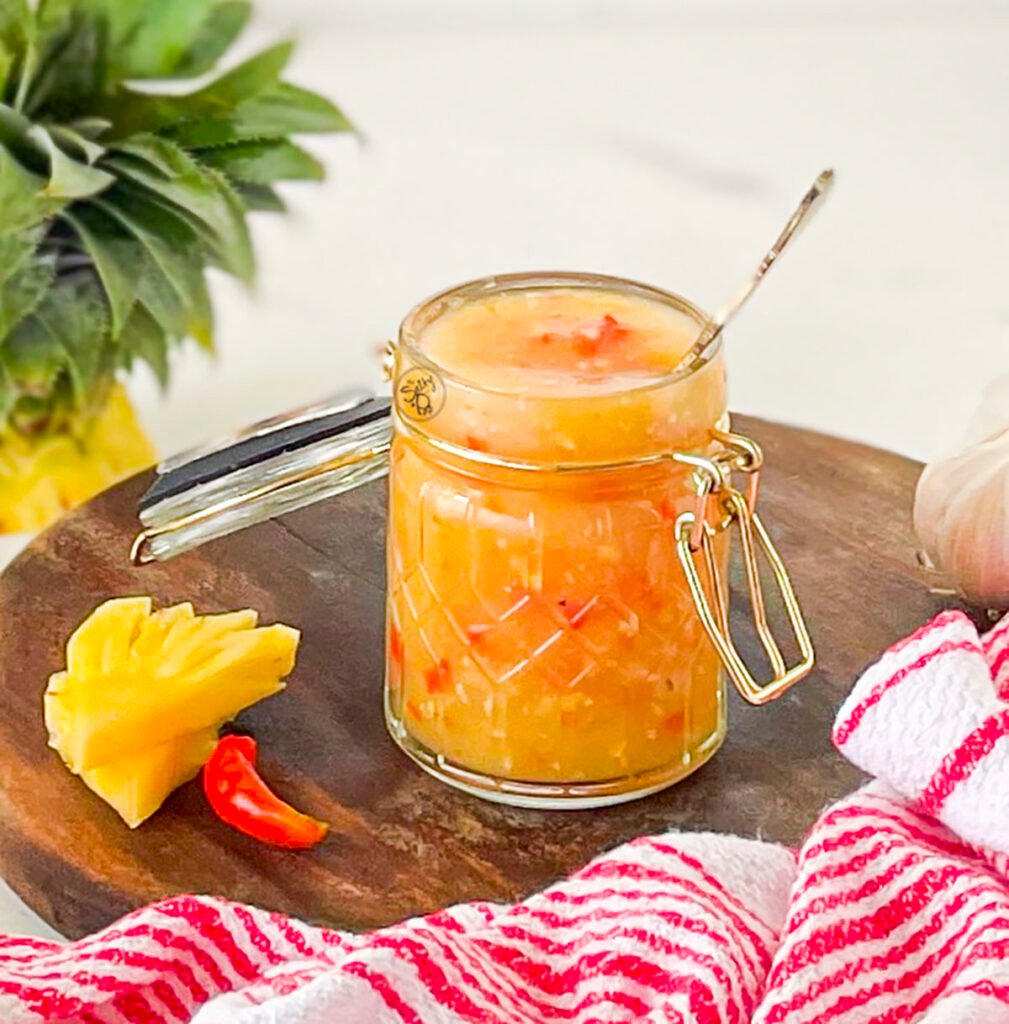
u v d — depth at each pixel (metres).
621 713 0.66
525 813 0.66
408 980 0.59
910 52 1.49
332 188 1.25
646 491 0.64
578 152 1.32
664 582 0.65
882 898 0.61
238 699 0.67
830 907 0.60
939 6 1.52
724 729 0.68
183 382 1.00
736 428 0.82
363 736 0.69
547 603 0.65
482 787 0.66
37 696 0.70
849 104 1.39
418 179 1.27
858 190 1.26
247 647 0.67
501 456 0.64
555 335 0.66
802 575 0.75
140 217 0.87
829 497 0.78
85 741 0.65
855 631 0.73
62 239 0.87
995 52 1.49
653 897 0.61
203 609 0.73
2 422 0.87
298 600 0.73
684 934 0.60
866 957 0.60
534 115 1.37
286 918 0.62
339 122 0.91
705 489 0.64
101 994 0.60
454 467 0.64
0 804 0.66
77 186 0.85
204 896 0.62
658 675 0.66
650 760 0.66
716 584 0.65
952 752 0.62
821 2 1.52
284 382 1.01
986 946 0.59
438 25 1.50
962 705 0.62
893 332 1.08
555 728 0.66
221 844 0.65
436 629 0.66
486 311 0.67
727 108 1.38
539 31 1.50
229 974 0.61
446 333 0.66
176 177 0.87
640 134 1.35
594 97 1.40
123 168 0.87
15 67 0.86
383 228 1.20
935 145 1.33
